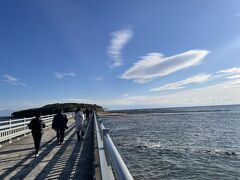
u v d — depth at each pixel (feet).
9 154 38.93
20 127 64.49
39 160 33.76
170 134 114.11
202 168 52.34
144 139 96.68
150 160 58.90
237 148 76.48
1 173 27.22
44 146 46.37
